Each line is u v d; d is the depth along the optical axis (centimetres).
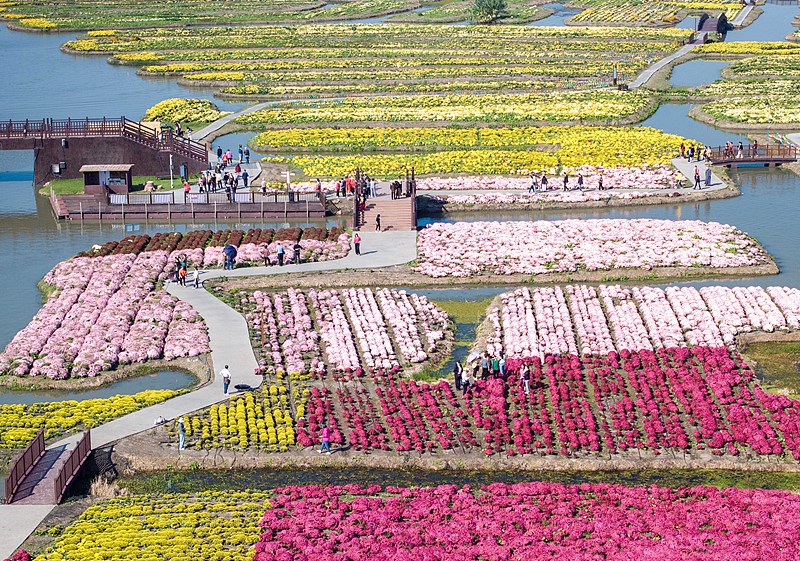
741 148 14975
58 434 7906
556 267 10931
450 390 8450
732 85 19725
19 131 13988
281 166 14788
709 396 8331
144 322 9700
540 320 9612
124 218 12875
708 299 10012
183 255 11244
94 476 7475
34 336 9444
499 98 18625
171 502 7062
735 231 11869
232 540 6538
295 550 6462
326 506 6969
